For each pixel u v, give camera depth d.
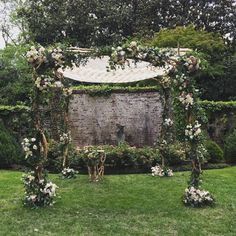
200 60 7.30
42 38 23.69
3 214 6.43
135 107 14.02
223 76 18.69
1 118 11.98
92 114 14.08
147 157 10.77
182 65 7.24
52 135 11.91
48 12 23.92
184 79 7.25
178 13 25.52
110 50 7.18
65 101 9.88
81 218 6.26
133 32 24.58
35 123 7.07
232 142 11.77
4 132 11.02
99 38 24.20
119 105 14.08
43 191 6.93
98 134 14.09
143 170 10.64
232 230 5.84
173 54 7.28
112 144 14.05
